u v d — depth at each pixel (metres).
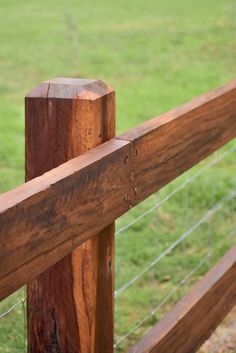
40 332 2.65
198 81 12.74
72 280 2.59
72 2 21.19
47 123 2.51
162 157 2.96
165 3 20.81
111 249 2.72
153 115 10.67
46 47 15.56
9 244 2.04
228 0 20.73
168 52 15.04
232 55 14.72
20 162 8.56
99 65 14.07
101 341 2.73
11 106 11.43
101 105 2.56
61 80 2.57
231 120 3.65
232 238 6.36
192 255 6.00
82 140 2.51
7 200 2.07
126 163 2.66
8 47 15.64
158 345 3.13
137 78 13.04
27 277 2.13
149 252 6.02
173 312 3.38
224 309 3.84
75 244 2.36
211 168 7.95
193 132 3.23
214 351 4.56
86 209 2.41
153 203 6.98
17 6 20.78
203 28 17.22
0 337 4.50
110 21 18.34
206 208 7.02
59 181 2.24
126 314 5.11
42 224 2.17
